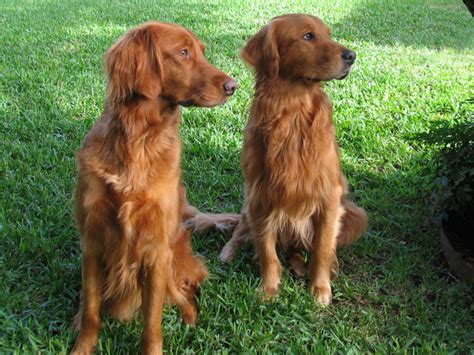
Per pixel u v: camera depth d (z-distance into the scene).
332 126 2.21
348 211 2.37
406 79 4.00
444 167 2.39
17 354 1.89
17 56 4.13
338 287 2.27
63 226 2.41
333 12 6.50
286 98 2.14
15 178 2.65
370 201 2.65
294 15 2.16
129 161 1.83
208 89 1.90
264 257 2.24
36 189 2.58
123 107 1.82
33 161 2.78
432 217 2.57
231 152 2.94
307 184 2.17
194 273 2.13
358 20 6.11
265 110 2.17
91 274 1.91
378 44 5.13
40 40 4.68
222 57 4.35
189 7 6.49
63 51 4.38
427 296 2.22
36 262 2.23
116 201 1.84
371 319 2.11
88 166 1.84
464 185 2.33
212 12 6.23
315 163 2.16
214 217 2.47
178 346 1.97
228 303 2.12
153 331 1.92
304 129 2.15
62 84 3.56
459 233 2.44
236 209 2.65
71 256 2.27
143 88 1.80
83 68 3.96
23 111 3.19
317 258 2.24
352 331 2.06
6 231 2.31
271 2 6.97
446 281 2.27
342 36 5.32
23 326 1.98
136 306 2.01
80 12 6.03
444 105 3.48
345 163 2.89
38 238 2.29
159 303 1.92
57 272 2.18
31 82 3.54
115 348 1.95
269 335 2.01
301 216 2.22
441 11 6.82
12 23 5.35
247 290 2.18
